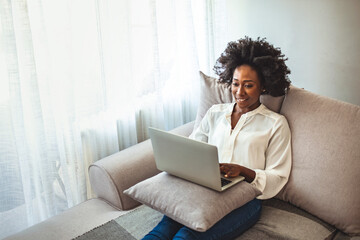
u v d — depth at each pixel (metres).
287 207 1.50
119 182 1.60
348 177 1.34
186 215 1.24
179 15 2.22
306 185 1.44
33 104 1.60
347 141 1.37
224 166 1.40
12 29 1.48
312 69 2.11
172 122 2.33
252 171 1.44
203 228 1.18
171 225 1.32
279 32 2.18
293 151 1.51
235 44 1.62
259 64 1.51
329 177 1.39
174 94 2.29
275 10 2.15
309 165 1.45
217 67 1.74
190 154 1.27
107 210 1.62
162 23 2.10
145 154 1.73
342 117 1.41
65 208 1.81
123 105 1.99
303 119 1.51
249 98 1.55
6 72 1.53
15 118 1.57
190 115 2.48
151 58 2.07
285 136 1.52
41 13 1.56
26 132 1.65
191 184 1.36
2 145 1.58
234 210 1.35
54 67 1.68
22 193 1.66
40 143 1.65
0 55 1.51
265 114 1.58
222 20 2.38
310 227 1.36
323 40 2.02
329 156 1.40
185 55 2.30
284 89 1.59
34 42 1.60
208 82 1.87
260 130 1.56
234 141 1.58
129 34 1.91
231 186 1.36
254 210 1.39
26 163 1.65
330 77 2.06
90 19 1.75
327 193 1.38
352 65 1.96
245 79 1.53
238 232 1.34
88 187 1.96
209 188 1.33
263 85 1.58
